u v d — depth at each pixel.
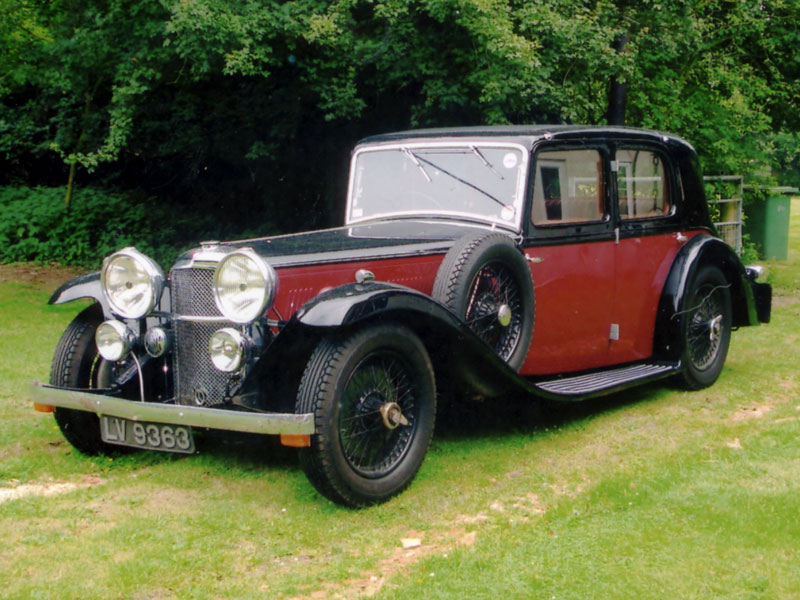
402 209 5.18
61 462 4.42
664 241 5.69
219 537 3.47
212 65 9.19
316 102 10.27
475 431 5.04
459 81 8.95
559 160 4.95
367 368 3.79
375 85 10.04
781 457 4.43
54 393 4.04
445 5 8.11
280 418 3.47
